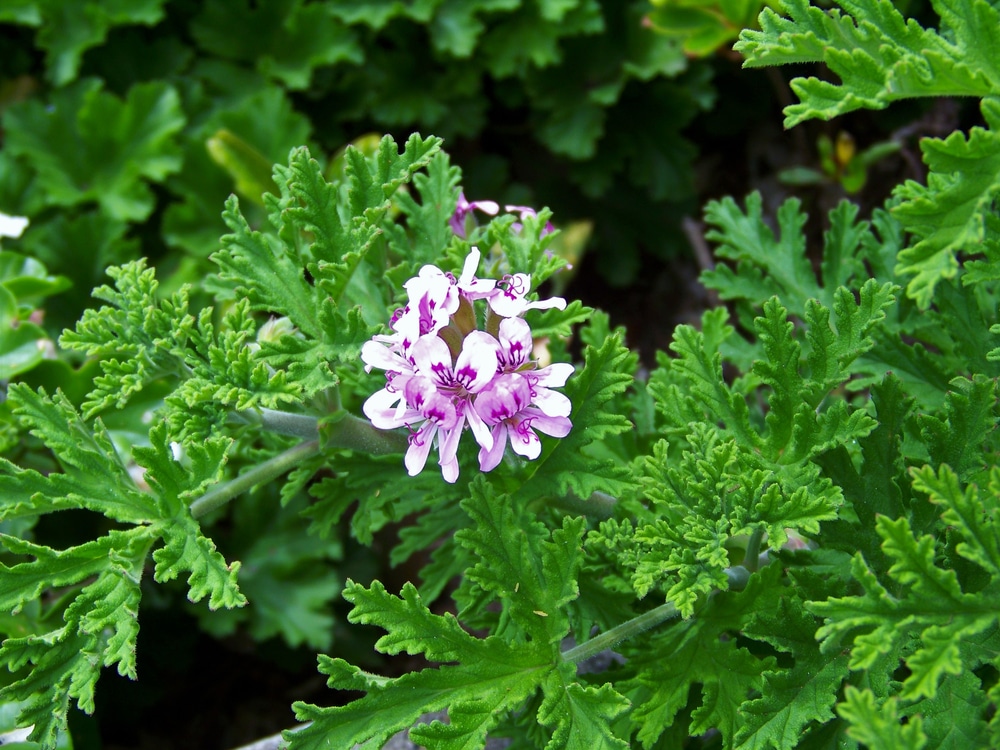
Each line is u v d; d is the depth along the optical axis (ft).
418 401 1.15
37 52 2.34
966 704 1.11
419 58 2.27
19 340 1.59
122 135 2.15
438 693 1.16
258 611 1.84
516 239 1.31
